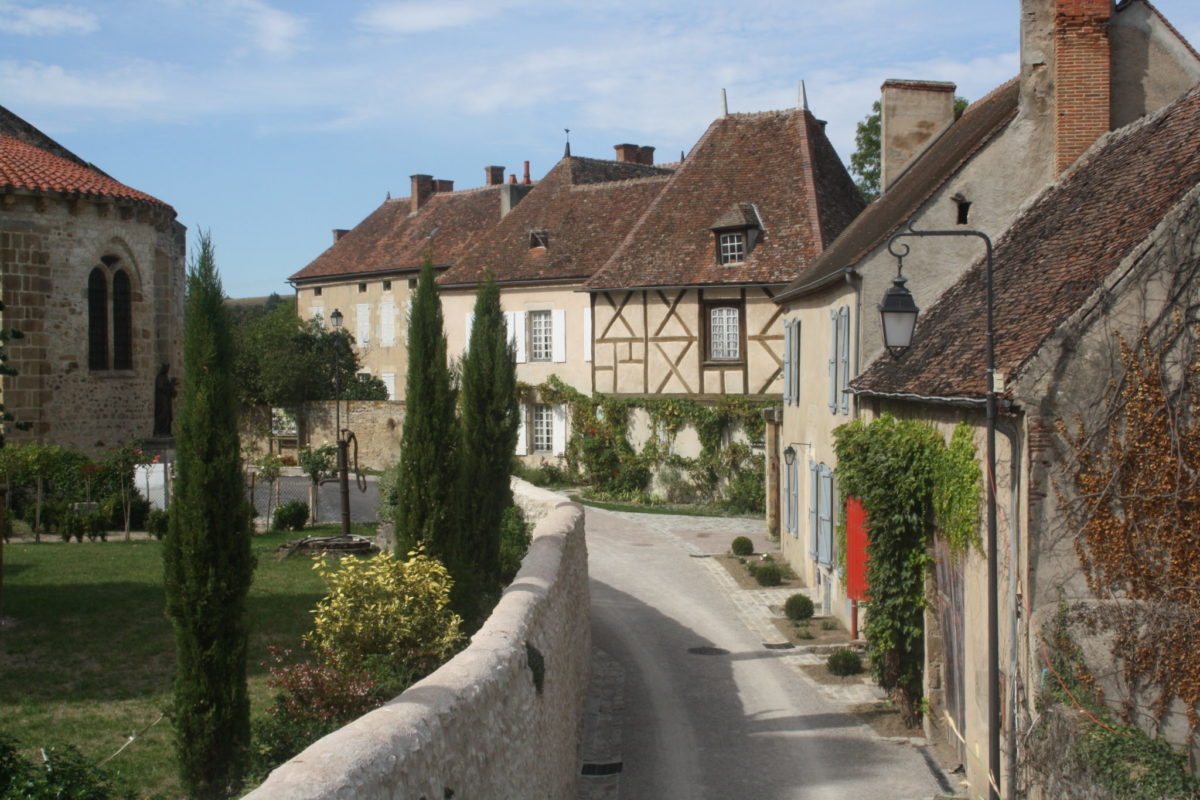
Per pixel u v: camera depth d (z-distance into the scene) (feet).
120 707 33.68
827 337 55.26
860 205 96.27
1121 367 27.40
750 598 58.90
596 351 95.71
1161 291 27.43
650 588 61.36
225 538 25.84
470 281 108.58
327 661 27.50
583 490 97.76
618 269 93.40
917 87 64.18
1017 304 33.63
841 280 48.88
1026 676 27.76
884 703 41.14
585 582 44.50
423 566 29.32
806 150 92.07
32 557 60.39
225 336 26.30
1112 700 26.96
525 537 45.39
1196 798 22.99
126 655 39.55
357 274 154.10
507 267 106.63
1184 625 26.55
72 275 82.58
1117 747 24.61
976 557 31.65
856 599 46.37
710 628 52.80
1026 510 27.58
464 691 17.67
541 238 106.63
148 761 28.91
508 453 44.91
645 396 92.73
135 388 89.15
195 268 26.08
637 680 44.45
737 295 88.33
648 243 93.45
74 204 81.97
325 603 28.55
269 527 74.33
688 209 93.71
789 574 64.75
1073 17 42.52
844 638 50.44
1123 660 26.94
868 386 42.75
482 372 44.78
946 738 36.29
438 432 35.24
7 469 69.10
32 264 79.66
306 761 13.28
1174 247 27.45
